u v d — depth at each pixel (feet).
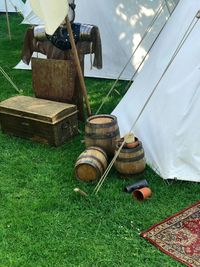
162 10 15.57
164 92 10.48
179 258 7.98
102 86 16.19
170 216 9.04
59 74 12.73
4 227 8.94
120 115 12.10
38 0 9.82
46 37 12.80
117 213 9.20
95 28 12.42
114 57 16.72
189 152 9.96
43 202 9.64
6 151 11.89
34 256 8.17
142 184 9.95
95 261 8.00
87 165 10.12
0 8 28.99
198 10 10.24
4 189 10.21
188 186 10.00
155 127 10.60
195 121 9.84
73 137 12.44
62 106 12.21
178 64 10.32
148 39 15.99
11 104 12.56
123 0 15.93
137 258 8.04
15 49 21.34
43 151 11.81
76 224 8.96
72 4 12.34
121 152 10.14
